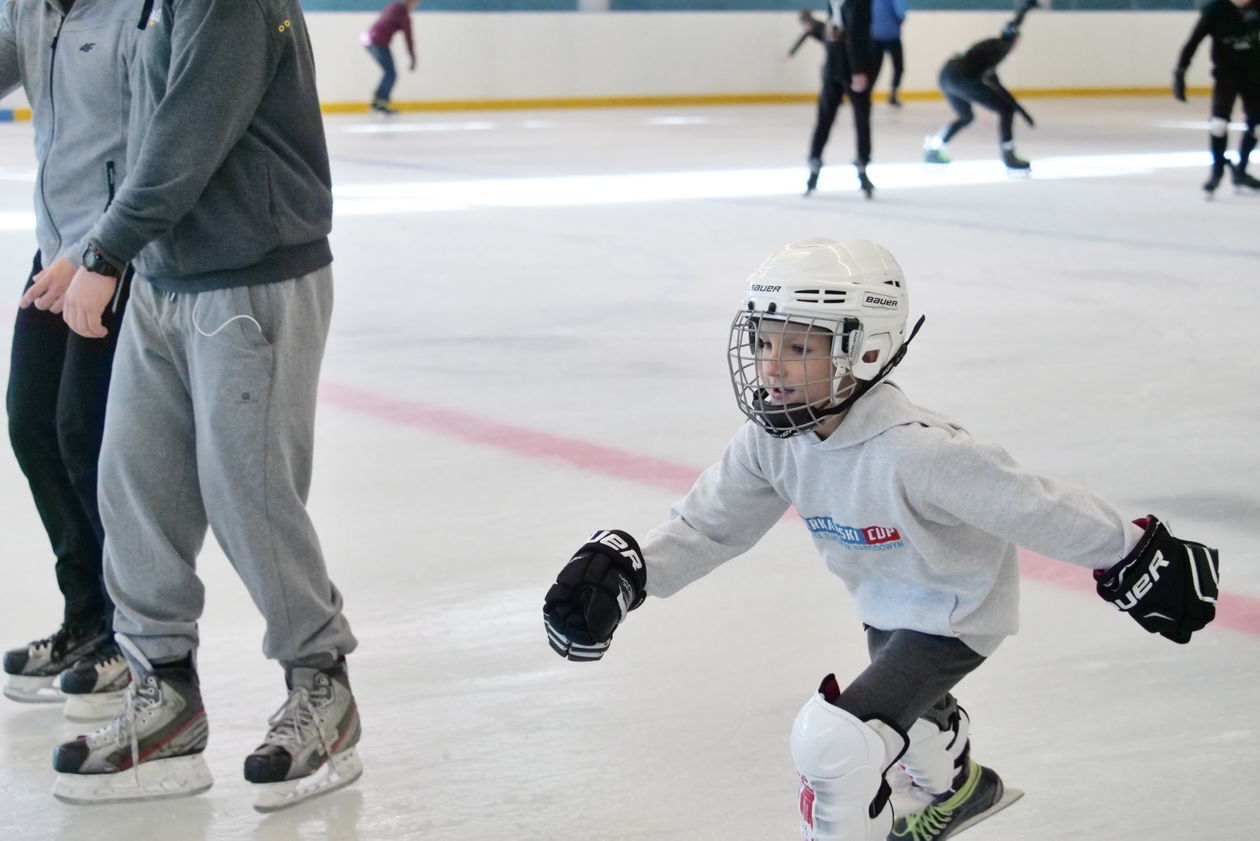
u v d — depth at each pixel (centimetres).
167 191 357
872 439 301
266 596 395
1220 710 457
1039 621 528
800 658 496
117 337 433
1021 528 293
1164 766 420
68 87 425
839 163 2253
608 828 383
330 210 399
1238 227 1577
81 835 378
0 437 772
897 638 318
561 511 650
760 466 323
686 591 557
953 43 3788
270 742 394
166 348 392
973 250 1414
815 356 295
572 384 892
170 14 366
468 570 576
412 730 440
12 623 519
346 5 3322
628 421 806
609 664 490
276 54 369
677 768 417
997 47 2073
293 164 383
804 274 294
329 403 847
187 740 402
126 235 360
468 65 3341
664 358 965
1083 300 1164
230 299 378
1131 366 937
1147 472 708
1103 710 456
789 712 454
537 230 1553
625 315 1111
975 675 481
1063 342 1007
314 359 400
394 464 725
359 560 586
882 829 308
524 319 1095
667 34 3519
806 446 311
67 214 434
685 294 1199
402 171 2111
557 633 309
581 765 419
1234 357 964
